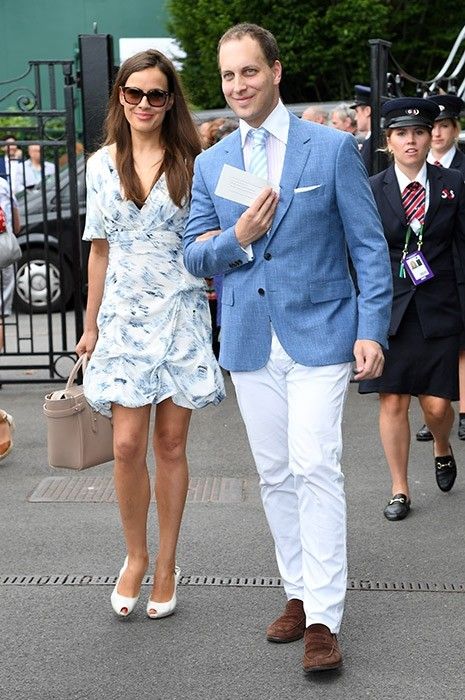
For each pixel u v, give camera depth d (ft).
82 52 28.30
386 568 17.34
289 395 13.80
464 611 15.69
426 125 19.10
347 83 67.92
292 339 13.66
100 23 77.77
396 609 15.76
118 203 14.78
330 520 13.52
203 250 13.80
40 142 29.17
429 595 16.26
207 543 18.39
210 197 14.16
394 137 19.21
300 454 13.51
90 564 17.58
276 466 14.35
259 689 13.46
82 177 41.52
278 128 13.64
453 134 25.20
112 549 18.26
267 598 16.11
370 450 23.93
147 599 16.10
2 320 30.25
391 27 69.62
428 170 19.47
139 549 15.35
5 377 31.83
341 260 13.88
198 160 14.29
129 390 14.74
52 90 29.17
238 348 13.97
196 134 15.08
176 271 14.98
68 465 15.74
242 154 13.88
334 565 13.61
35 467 23.02
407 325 19.21
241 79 13.33
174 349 14.94
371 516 19.74
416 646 14.58
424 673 13.83
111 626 15.26
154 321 14.90
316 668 13.50
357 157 13.62
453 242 19.45
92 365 14.99
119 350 14.83
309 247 13.64
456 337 19.39
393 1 69.05
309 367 13.64
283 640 14.57
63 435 15.65
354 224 13.55
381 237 13.66
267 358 13.87
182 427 15.26
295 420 13.62
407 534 18.83
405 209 19.31
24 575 17.15
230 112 41.73
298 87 69.21
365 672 13.85
